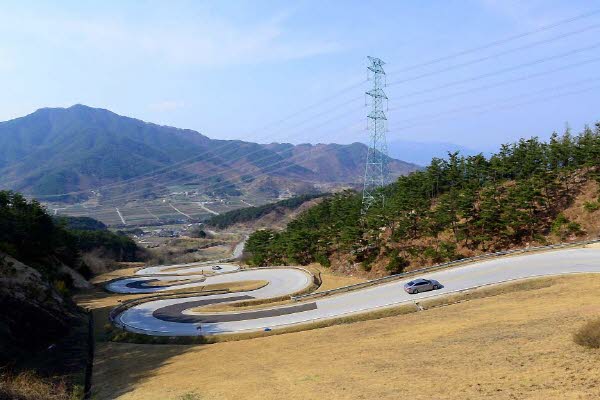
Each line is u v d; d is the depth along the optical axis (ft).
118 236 453.99
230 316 148.97
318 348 98.07
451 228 212.64
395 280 163.84
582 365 54.80
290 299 173.68
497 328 83.56
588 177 206.18
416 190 248.11
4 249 184.44
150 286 251.60
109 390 92.43
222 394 73.36
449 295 129.49
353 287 164.86
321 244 249.14
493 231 201.57
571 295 103.04
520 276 135.33
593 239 169.37
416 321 108.06
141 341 131.85
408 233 225.56
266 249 292.20
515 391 51.06
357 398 58.75
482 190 226.79
